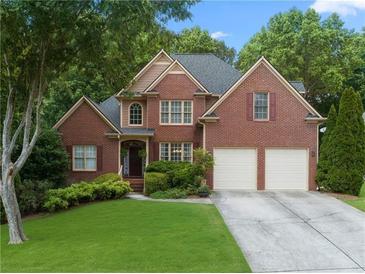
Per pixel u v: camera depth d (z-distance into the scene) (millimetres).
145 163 28188
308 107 24672
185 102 27609
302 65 42594
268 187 24750
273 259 11352
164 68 29031
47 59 14273
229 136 24703
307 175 24625
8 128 14109
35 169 23688
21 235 13961
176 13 13273
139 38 15672
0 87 15312
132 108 28688
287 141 24734
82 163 27047
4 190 13750
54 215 18828
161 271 10117
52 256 11703
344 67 42875
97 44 13867
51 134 24656
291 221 16062
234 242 12805
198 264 10625
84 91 36500
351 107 23281
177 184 23562
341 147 23219
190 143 27625
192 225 14969
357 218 16625
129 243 12703
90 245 12711
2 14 11930
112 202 21016
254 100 24703
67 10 12148
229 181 24797
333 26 44344
